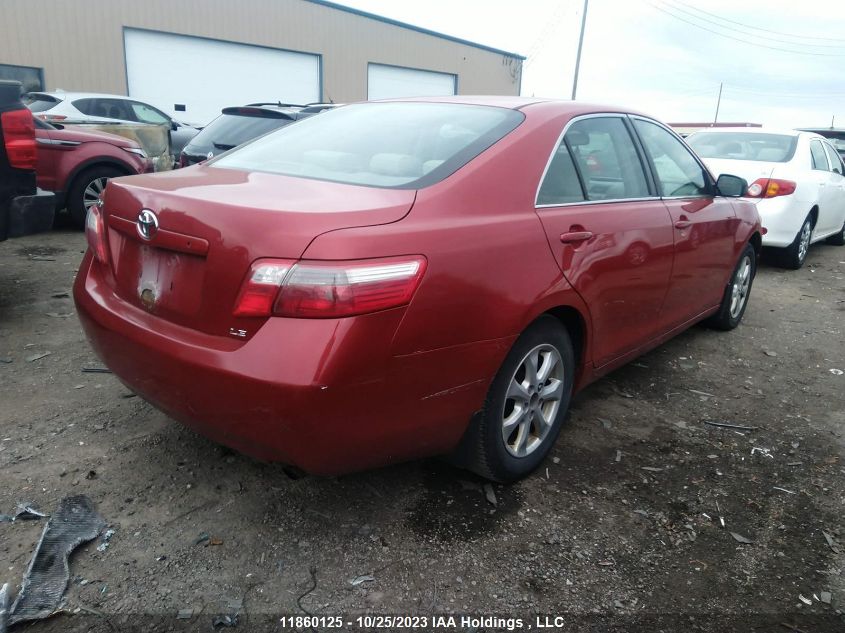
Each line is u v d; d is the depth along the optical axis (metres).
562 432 3.48
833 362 4.76
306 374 2.00
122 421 3.31
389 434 2.27
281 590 2.26
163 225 2.31
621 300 3.29
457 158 2.66
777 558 2.55
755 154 7.91
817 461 3.30
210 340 2.19
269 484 2.84
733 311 5.25
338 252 2.03
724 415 3.79
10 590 2.19
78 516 2.56
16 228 4.34
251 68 20.28
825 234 9.12
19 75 15.80
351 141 3.00
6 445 3.03
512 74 30.80
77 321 4.73
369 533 2.57
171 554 2.40
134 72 17.72
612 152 3.43
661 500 2.90
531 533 2.62
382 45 24.06
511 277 2.51
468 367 2.41
